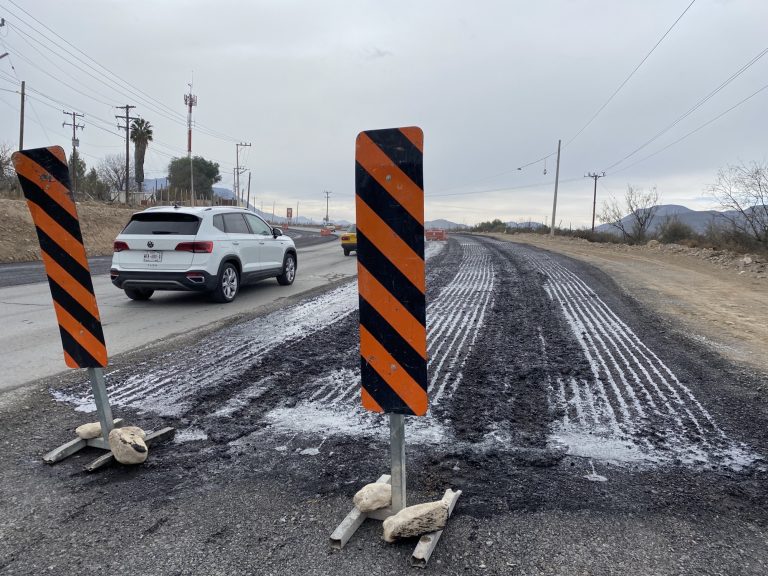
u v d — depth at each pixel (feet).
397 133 7.55
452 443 11.65
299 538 8.16
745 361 17.81
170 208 29.55
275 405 13.98
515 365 17.66
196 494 9.51
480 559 7.63
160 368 17.19
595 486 9.71
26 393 14.66
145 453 10.57
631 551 7.78
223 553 7.79
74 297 10.80
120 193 200.03
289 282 38.88
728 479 9.97
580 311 27.25
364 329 8.20
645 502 9.14
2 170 107.14
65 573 7.36
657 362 17.81
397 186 7.68
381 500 8.64
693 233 98.22
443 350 19.69
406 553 7.80
